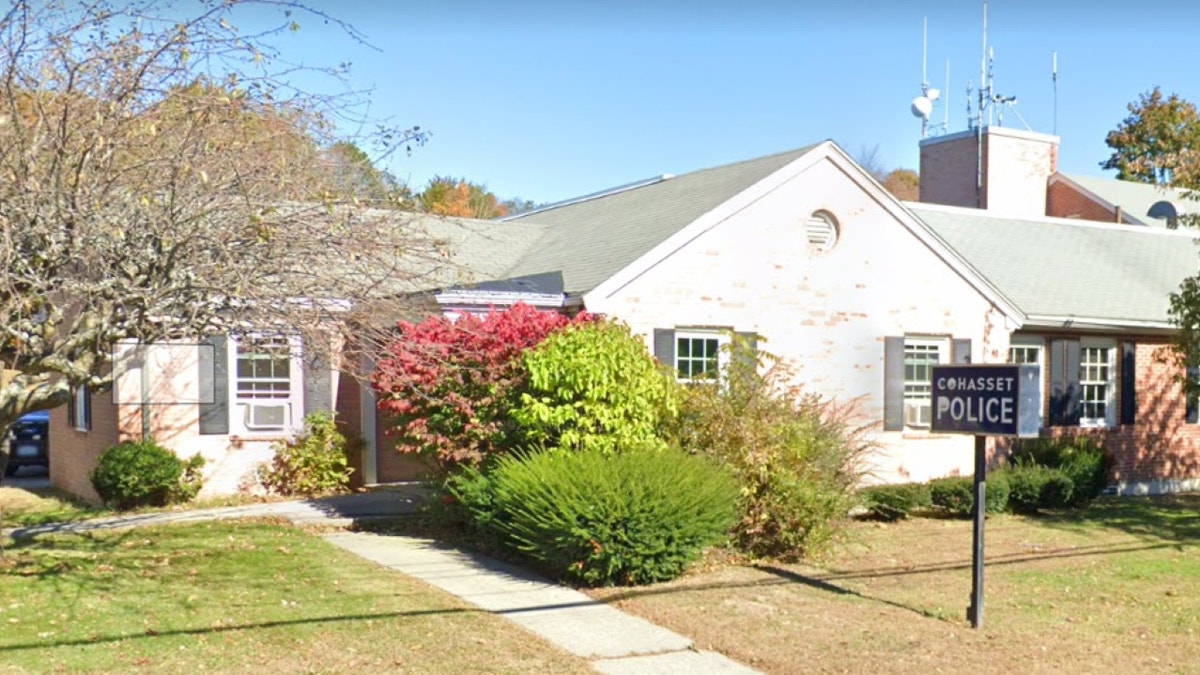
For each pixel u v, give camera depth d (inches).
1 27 353.4
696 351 633.0
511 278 653.3
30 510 588.1
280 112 384.8
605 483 400.8
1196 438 863.1
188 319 360.2
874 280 690.8
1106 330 804.6
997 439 742.5
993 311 740.0
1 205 332.8
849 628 353.1
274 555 442.6
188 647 306.0
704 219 624.7
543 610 367.6
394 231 405.1
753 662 315.6
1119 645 347.9
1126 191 1218.6
